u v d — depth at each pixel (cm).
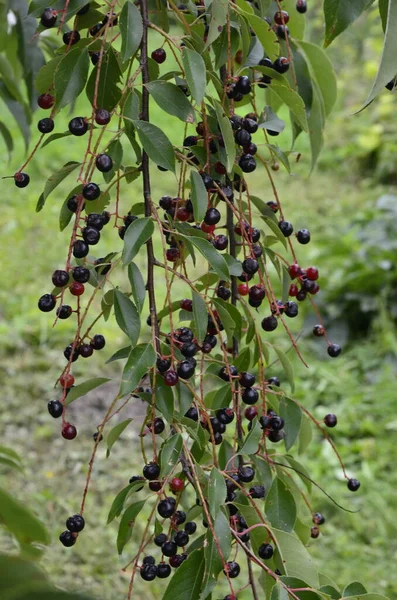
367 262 261
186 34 90
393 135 391
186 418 82
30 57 113
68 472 195
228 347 92
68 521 82
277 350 91
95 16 84
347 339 254
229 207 86
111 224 312
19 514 73
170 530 83
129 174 85
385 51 77
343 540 175
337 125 418
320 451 206
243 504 85
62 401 83
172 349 80
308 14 382
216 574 77
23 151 368
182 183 87
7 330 248
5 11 116
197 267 269
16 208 327
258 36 86
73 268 83
